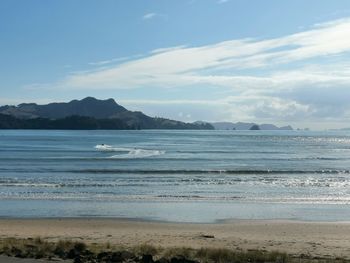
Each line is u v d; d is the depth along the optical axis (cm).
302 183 3541
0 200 2592
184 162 5722
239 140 14750
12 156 6438
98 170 4422
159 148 9094
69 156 6481
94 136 16500
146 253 1175
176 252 1216
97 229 1847
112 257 1063
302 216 2191
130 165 5162
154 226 1927
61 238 1573
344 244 1542
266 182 3597
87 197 2723
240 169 4803
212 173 4334
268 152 8469
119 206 2434
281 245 1505
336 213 2278
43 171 4366
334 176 4156
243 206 2469
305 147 10894
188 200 2648
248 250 1318
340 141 15525
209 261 1100
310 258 1234
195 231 1814
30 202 2534
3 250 1153
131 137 15862
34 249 1185
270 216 2188
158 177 3916
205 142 12650
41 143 10794
